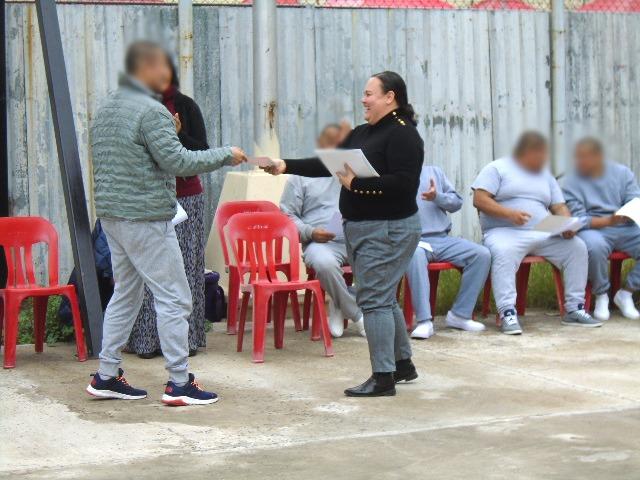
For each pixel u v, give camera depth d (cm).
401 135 754
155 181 738
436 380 836
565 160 1104
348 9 1255
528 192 1068
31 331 1016
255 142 1175
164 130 728
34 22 1134
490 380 834
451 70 1303
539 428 692
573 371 866
